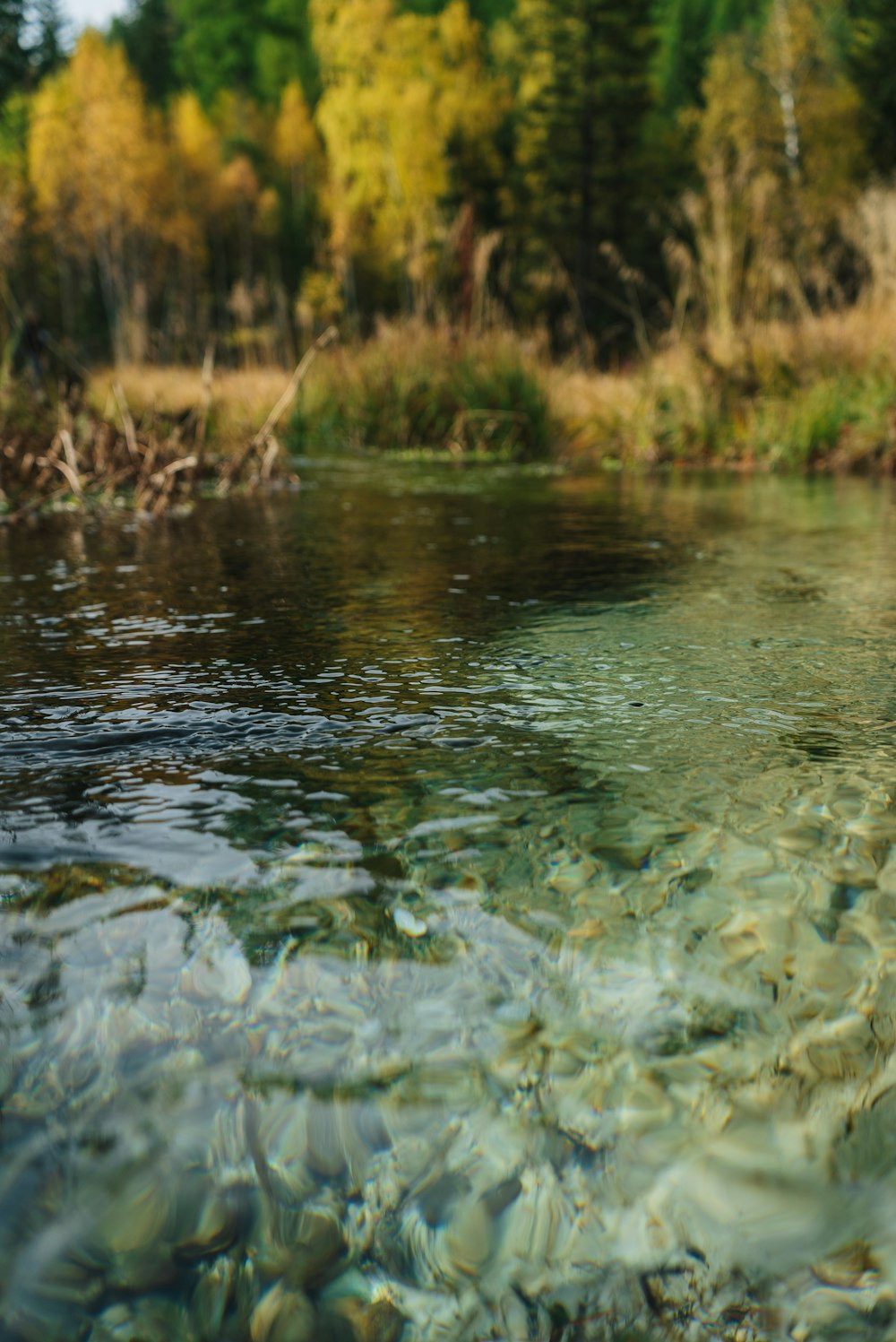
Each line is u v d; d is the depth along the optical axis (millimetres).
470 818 1199
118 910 994
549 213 26500
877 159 23750
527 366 8820
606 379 8938
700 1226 649
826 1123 730
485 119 27391
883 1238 640
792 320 8391
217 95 45062
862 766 1344
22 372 6777
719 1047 811
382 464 7496
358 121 28031
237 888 1037
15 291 7711
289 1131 717
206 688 1721
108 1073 771
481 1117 735
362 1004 855
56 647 2023
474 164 27578
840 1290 607
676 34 36312
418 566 3014
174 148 33781
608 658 1910
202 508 4730
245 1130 718
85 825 1182
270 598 2527
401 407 8789
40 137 30891
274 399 9375
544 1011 850
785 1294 605
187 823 1187
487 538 3619
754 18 34750
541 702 1634
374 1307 591
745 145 21453
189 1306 585
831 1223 652
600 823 1184
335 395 9430
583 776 1320
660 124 29625
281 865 1087
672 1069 787
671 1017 845
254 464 6066
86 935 949
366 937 953
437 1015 843
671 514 4320
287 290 34938
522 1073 779
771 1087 766
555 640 2059
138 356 11500
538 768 1349
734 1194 671
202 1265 613
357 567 3004
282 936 954
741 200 8570
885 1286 609
